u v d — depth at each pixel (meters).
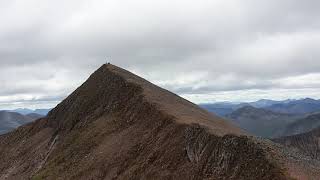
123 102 84.00
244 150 42.09
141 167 56.81
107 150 69.00
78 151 76.88
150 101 75.06
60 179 70.81
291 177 36.41
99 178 62.91
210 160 45.91
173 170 51.50
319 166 42.56
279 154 41.25
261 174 38.41
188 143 51.81
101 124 80.81
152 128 65.00
